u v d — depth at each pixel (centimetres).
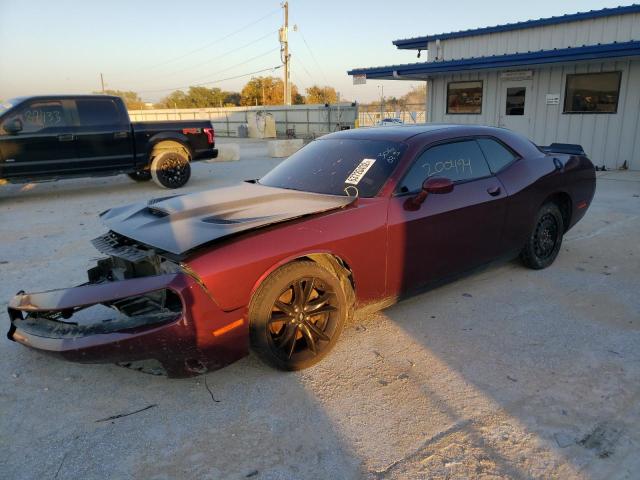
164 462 252
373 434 268
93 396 311
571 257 558
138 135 1059
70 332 298
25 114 941
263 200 367
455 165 419
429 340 370
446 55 1571
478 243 429
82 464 252
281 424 279
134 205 404
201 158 1149
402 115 3556
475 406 290
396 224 364
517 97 1397
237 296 294
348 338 375
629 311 415
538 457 248
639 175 1145
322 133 3400
